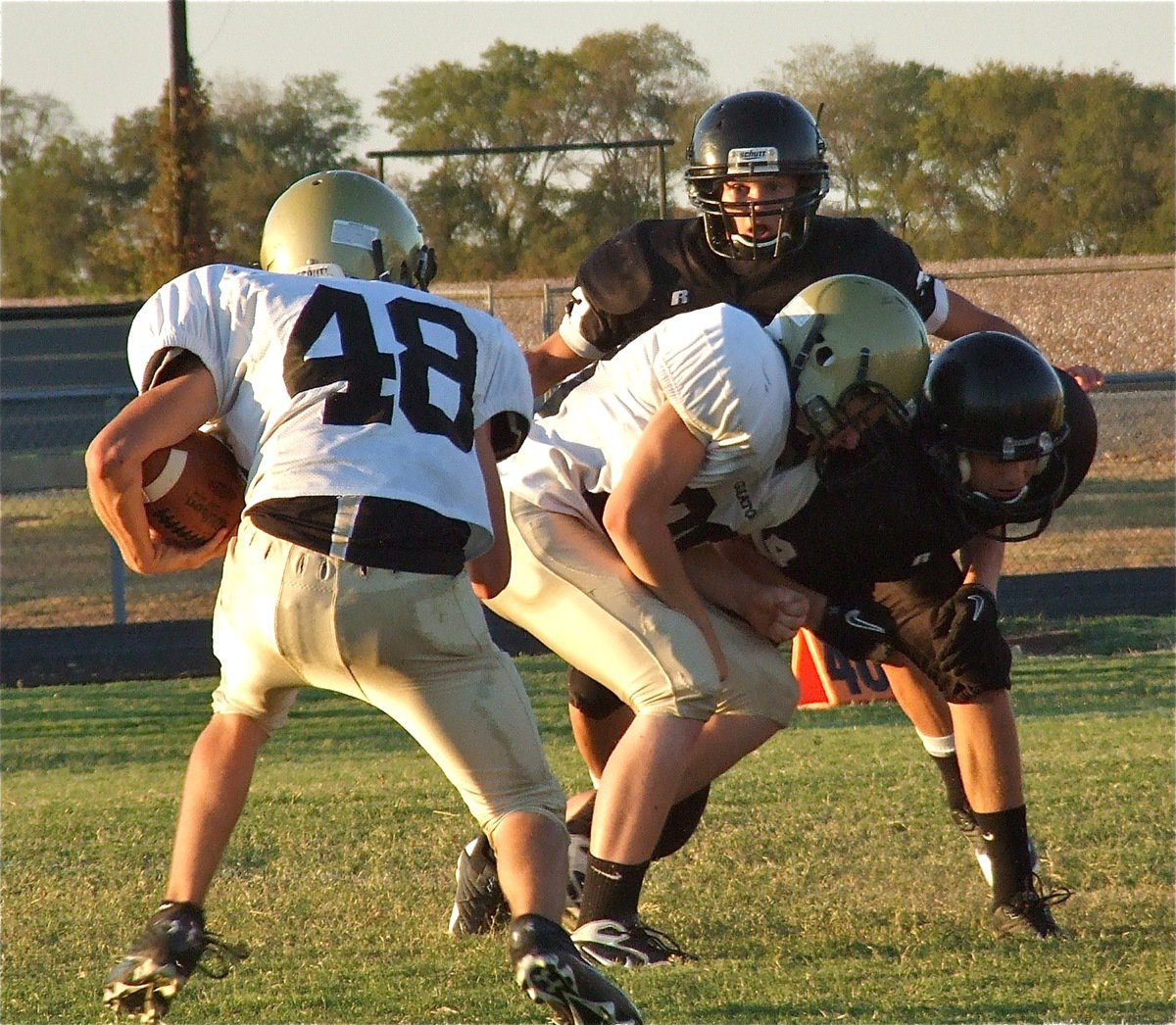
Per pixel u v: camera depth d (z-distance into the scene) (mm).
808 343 11883
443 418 9922
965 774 12742
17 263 112625
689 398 11484
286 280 10242
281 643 9508
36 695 29031
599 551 12430
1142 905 13039
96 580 41906
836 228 14047
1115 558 38688
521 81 118062
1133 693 24969
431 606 9523
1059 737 20531
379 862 15141
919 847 15039
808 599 12852
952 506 12211
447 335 10336
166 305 9992
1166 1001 10422
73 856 15867
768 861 14688
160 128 56125
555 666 29234
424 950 12375
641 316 14086
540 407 13211
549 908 9508
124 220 112562
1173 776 17609
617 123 116125
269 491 9539
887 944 12164
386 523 9414
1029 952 11859
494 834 9805
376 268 12195
